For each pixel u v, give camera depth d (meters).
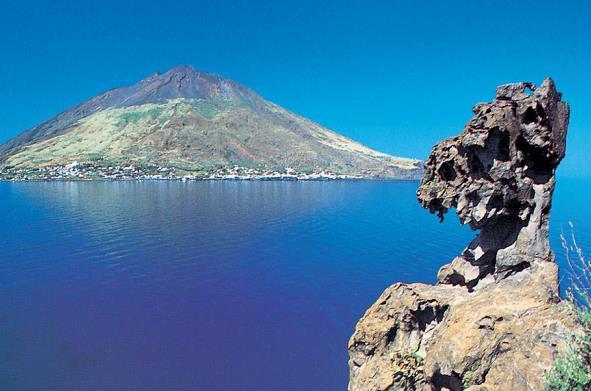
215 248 71.06
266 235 83.62
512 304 11.84
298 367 31.25
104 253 66.69
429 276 55.66
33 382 28.58
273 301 45.31
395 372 13.47
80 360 31.80
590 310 10.30
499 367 10.91
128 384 28.56
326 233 87.25
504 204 13.45
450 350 11.65
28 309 42.12
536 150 13.33
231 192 193.25
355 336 15.73
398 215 117.44
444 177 15.16
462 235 84.62
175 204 138.62
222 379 29.42
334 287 50.41
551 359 10.23
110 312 41.69
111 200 150.75
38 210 120.88
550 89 13.02
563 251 55.25
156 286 50.28
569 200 147.75
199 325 38.81
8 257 63.53
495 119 13.27
